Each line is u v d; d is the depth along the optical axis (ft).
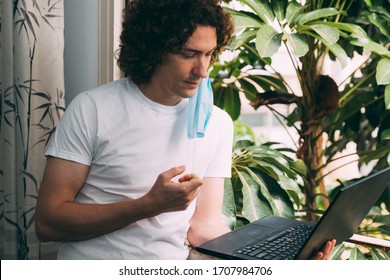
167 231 3.91
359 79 6.46
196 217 4.43
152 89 3.81
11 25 4.94
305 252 3.59
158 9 3.56
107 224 3.64
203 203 4.40
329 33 4.83
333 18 6.00
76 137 3.69
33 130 4.99
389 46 6.19
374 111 6.26
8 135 5.04
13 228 5.17
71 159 3.68
